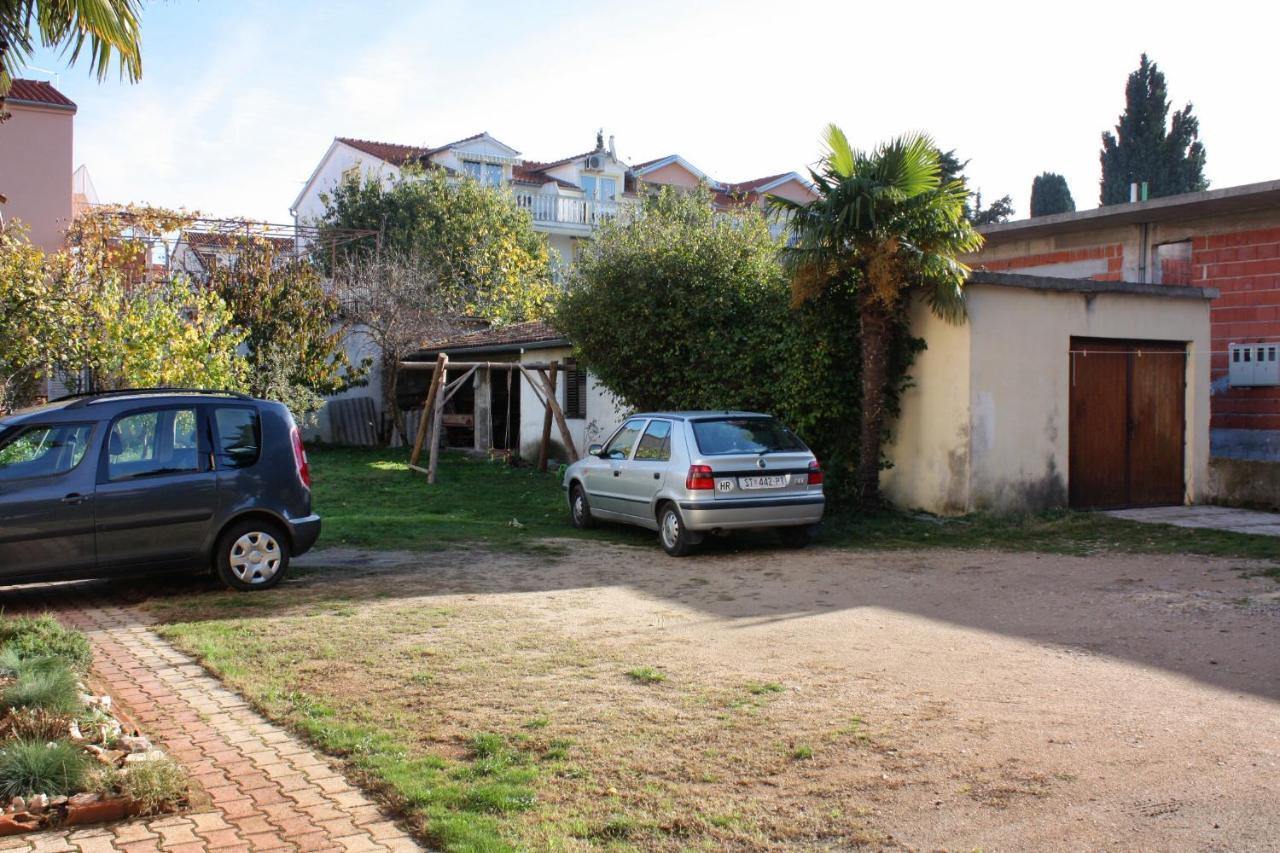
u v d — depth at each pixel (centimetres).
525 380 2291
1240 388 1736
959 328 1367
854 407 1480
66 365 1588
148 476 902
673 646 729
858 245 1349
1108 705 582
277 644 736
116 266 2072
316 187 4891
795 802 452
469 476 2073
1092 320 1461
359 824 433
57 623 746
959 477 1373
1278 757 494
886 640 744
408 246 3409
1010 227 1977
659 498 1166
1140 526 1296
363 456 2484
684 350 1678
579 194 4569
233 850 404
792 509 1149
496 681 642
